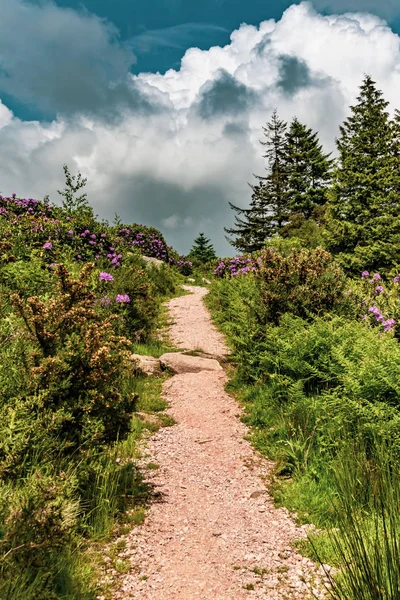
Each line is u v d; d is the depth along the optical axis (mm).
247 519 4312
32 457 3746
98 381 4457
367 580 2738
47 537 3023
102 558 3545
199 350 9703
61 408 4082
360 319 8656
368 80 28203
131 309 10062
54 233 13875
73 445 4168
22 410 3816
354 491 4285
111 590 3205
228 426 6570
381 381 5504
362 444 4816
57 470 3873
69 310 4684
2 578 2711
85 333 4711
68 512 3408
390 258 23438
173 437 6152
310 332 7090
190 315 13375
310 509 4375
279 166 45688
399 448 4621
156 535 3939
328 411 5699
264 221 45656
